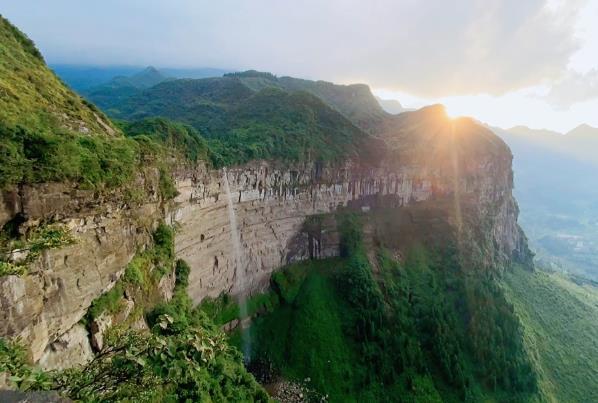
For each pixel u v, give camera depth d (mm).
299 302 97625
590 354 118188
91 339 35719
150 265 49188
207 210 81312
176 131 74812
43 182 31078
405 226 129875
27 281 28828
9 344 16344
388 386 81938
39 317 30078
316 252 112500
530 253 181875
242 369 56656
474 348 95625
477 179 152250
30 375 13508
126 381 13891
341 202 121750
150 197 50781
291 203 108312
